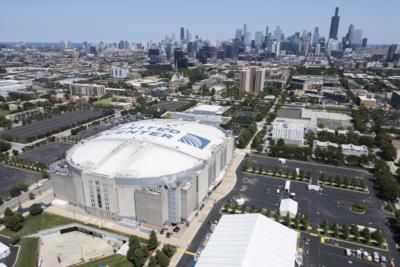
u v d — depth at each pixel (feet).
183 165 451.94
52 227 414.00
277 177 576.61
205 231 409.28
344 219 440.04
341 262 353.72
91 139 554.46
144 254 347.56
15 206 471.62
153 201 402.11
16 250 372.38
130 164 440.04
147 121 651.66
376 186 540.11
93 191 427.74
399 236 400.67
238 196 495.82
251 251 309.22
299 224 425.28
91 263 350.43
